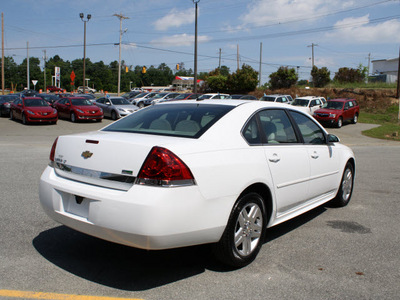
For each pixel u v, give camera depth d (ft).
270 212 13.52
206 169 10.92
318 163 16.34
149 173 10.19
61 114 82.74
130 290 10.66
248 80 171.22
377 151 48.06
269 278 11.58
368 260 13.12
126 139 11.21
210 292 10.62
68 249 13.48
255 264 12.60
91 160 11.31
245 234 12.29
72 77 150.20
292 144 15.03
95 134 12.43
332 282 11.41
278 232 15.97
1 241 13.98
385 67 243.19
